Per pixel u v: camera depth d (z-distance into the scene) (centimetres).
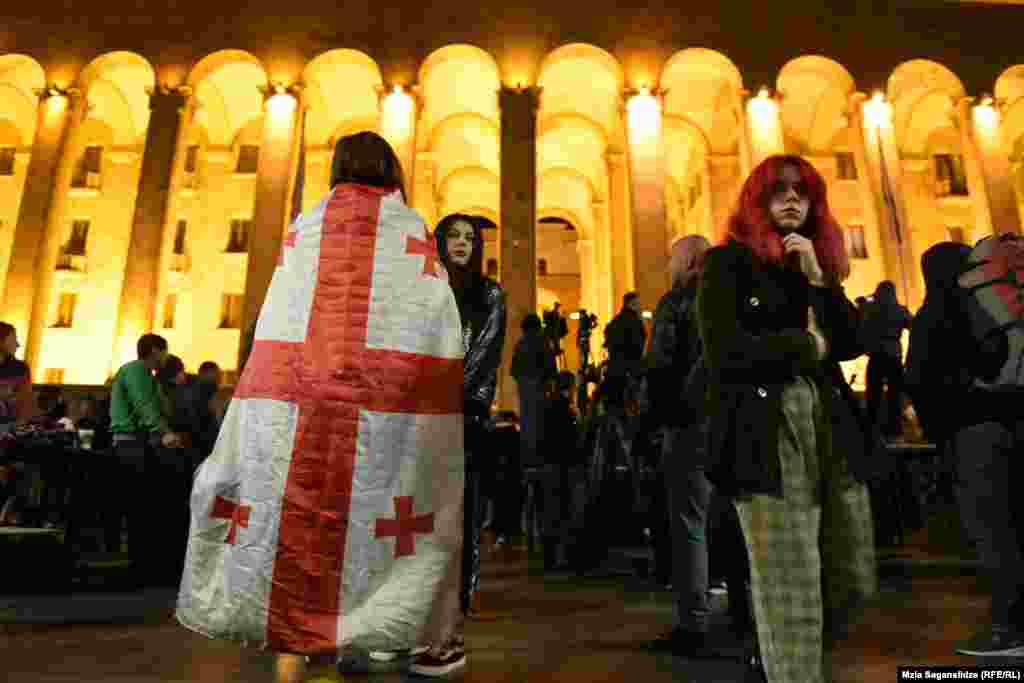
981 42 2394
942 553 734
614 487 623
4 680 274
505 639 362
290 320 260
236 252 2673
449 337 268
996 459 339
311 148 2822
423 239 279
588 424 696
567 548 701
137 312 2117
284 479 238
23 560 567
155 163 2236
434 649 287
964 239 2706
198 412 809
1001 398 340
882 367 884
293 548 232
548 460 699
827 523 208
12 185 2728
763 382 208
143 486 629
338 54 2338
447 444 259
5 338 668
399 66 2323
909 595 496
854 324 229
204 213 2709
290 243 276
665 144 3022
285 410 246
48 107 2292
